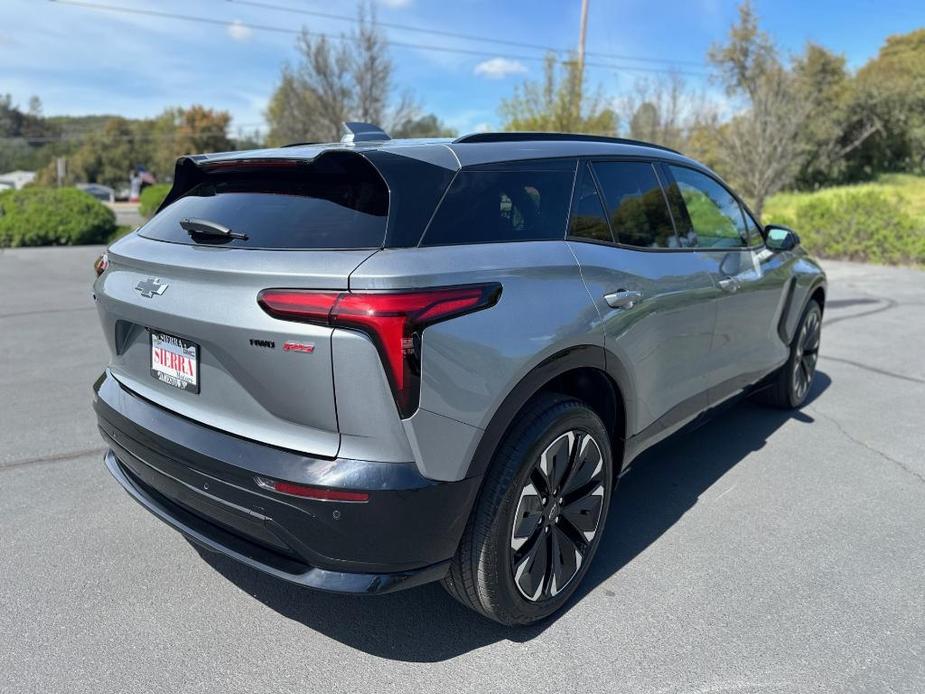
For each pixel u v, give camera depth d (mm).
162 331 2385
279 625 2580
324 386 1986
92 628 2541
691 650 2445
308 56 21656
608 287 2697
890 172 38438
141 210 25312
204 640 2488
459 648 2467
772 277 4141
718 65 22781
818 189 35281
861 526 3336
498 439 2244
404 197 2164
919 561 3023
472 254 2229
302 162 2320
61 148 96688
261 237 2227
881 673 2324
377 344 1937
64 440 4281
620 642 2492
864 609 2678
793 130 18188
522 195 2561
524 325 2275
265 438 2137
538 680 2303
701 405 3607
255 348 2055
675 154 3658
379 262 1986
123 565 2953
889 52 54812
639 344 2861
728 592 2791
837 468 4020
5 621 2568
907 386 5641
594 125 19719
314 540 2086
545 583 2541
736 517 3430
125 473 2816
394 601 2748
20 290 10133
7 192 18656
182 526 2438
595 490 2727
